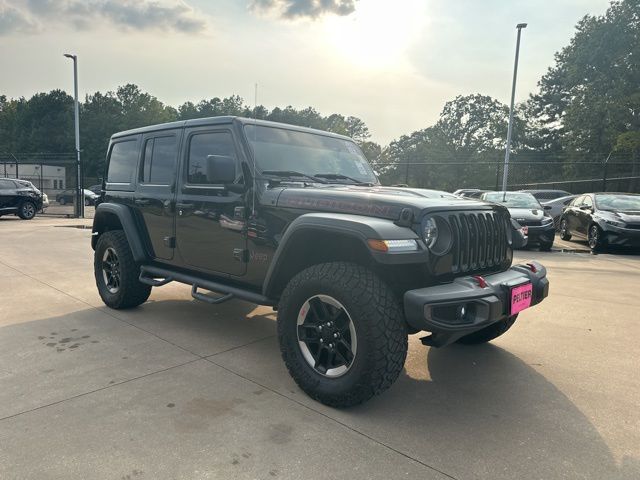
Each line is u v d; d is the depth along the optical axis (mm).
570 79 32812
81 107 84562
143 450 2428
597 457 2438
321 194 3229
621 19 29406
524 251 10781
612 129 29781
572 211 12375
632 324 4781
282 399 3047
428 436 2623
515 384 3344
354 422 2766
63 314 4914
